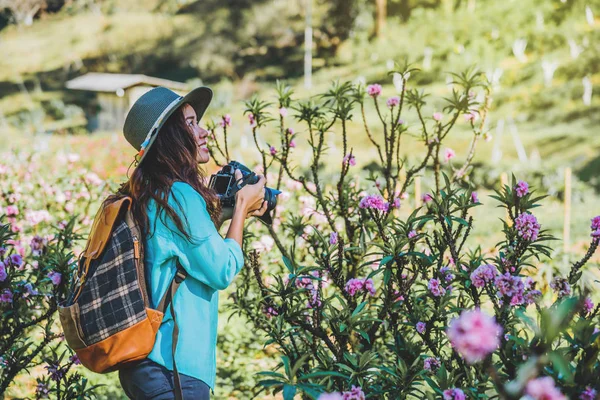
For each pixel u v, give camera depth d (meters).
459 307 2.74
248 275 3.87
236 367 5.68
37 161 10.84
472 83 4.05
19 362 3.42
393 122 3.92
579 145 23.27
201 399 2.39
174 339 2.34
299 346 3.49
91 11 67.06
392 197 3.79
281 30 49.41
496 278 2.29
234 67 48.03
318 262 3.11
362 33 44.41
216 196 2.53
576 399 1.88
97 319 2.34
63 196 8.20
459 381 2.55
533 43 34.12
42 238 3.91
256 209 2.69
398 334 2.94
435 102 26.88
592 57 30.50
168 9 62.34
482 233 11.79
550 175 17.36
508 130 25.98
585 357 1.90
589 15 34.56
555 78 30.59
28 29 66.88
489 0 38.31
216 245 2.37
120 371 2.46
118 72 55.41
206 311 2.45
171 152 2.48
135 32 58.12
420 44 38.56
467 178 4.18
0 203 8.05
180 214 2.37
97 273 2.38
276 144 25.02
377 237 3.74
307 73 40.50
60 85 53.34
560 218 13.45
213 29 52.50
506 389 1.65
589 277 6.25
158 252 2.39
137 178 2.45
